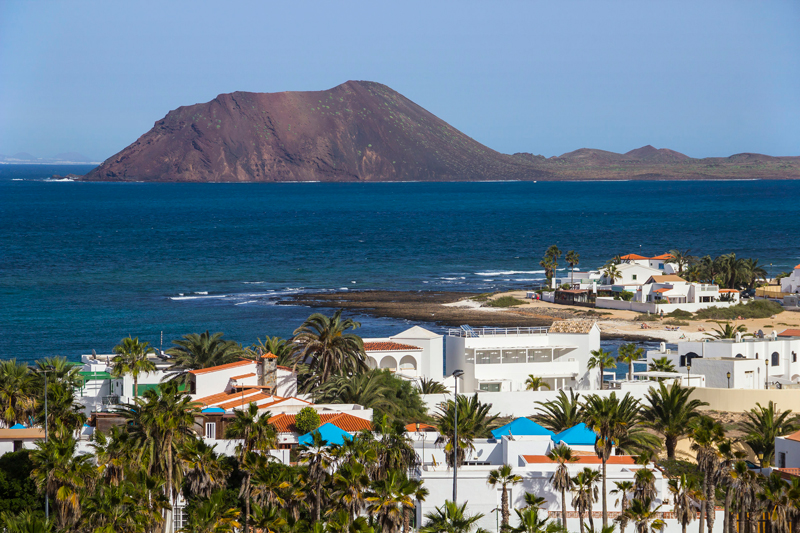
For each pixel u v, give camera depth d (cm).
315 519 6475
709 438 6794
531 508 6581
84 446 8144
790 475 7325
